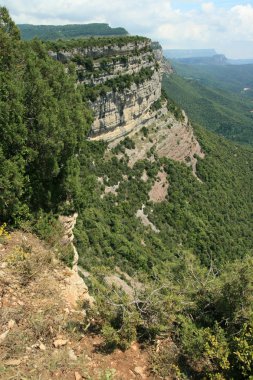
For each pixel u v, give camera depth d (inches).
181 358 390.6
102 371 355.9
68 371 344.2
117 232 1860.2
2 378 316.5
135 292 453.1
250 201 3528.5
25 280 450.3
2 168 559.2
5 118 570.3
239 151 4463.6
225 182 3373.5
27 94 629.6
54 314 412.5
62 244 640.4
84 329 394.6
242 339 374.9
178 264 619.5
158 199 2549.2
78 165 750.5
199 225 2488.9
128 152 2659.9
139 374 363.9
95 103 2405.3
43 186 659.4
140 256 1672.0
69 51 2298.2
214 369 379.6
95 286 472.4
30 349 357.1
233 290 428.8
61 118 660.1
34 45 763.4
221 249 2364.7
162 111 3233.3
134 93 2743.6
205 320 436.5
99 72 2440.9
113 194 2251.5
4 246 517.0
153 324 411.8
